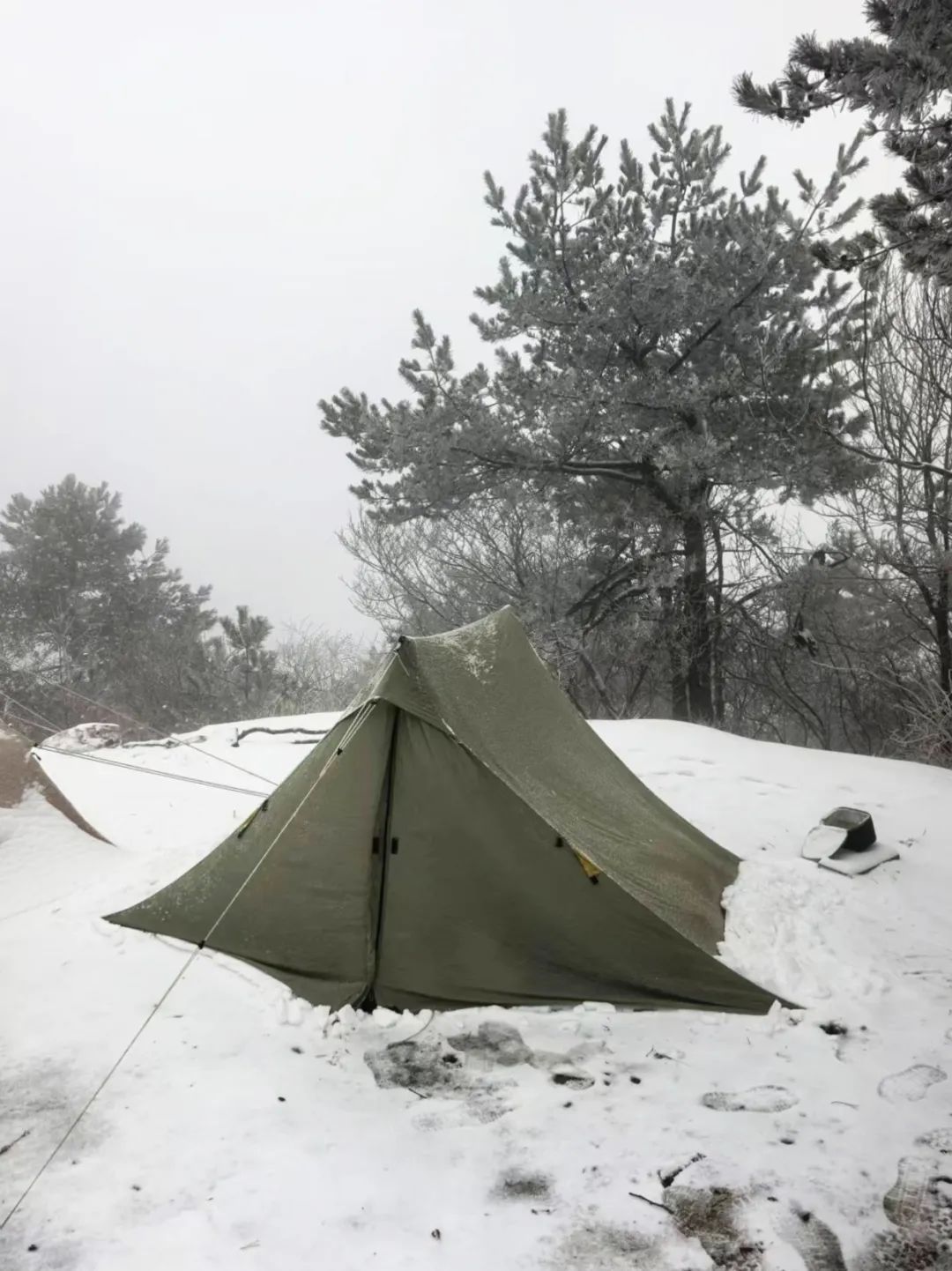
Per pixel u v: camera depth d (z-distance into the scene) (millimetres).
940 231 5398
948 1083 3500
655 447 14148
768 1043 3891
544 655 14867
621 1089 3564
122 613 26844
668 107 14336
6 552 27094
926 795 7418
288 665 22672
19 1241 2734
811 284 14008
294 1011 4117
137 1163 3107
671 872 4996
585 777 5395
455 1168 3086
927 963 4590
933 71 4926
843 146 13305
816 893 5359
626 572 15508
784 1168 3023
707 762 8516
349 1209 2881
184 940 4730
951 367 11625
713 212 14672
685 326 14570
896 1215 2799
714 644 15742
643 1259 2650
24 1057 3771
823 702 16516
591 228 14500
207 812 7520
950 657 12164
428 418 14039
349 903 4426
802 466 12977
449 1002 4285
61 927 5000
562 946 4355
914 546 12320
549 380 13773
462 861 4434
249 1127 3311
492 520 17328
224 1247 2713
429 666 5137
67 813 6270
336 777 4543
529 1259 2662
